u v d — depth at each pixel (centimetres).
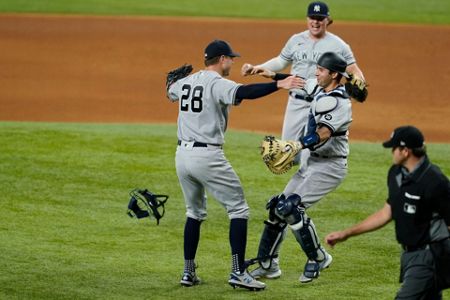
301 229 2966
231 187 2972
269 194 4266
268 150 2917
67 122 6178
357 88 3000
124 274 3133
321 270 3058
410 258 2350
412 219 2322
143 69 8325
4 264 3191
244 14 11750
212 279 3109
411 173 2314
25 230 3631
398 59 8875
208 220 3862
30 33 10019
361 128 6106
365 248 3488
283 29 10550
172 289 2984
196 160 2934
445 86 7688
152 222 3803
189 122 2955
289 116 3906
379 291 2992
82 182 4378
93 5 12238
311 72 3909
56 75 7969
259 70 3338
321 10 3841
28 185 4294
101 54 8931
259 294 2952
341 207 4059
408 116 6544
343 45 3884
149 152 5003
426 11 12119
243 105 6906
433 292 2345
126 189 4284
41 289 2941
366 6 12500
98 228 3697
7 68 8194
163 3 12612
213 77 2928
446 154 5109
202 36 10012
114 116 6512
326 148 3105
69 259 3281
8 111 6569
